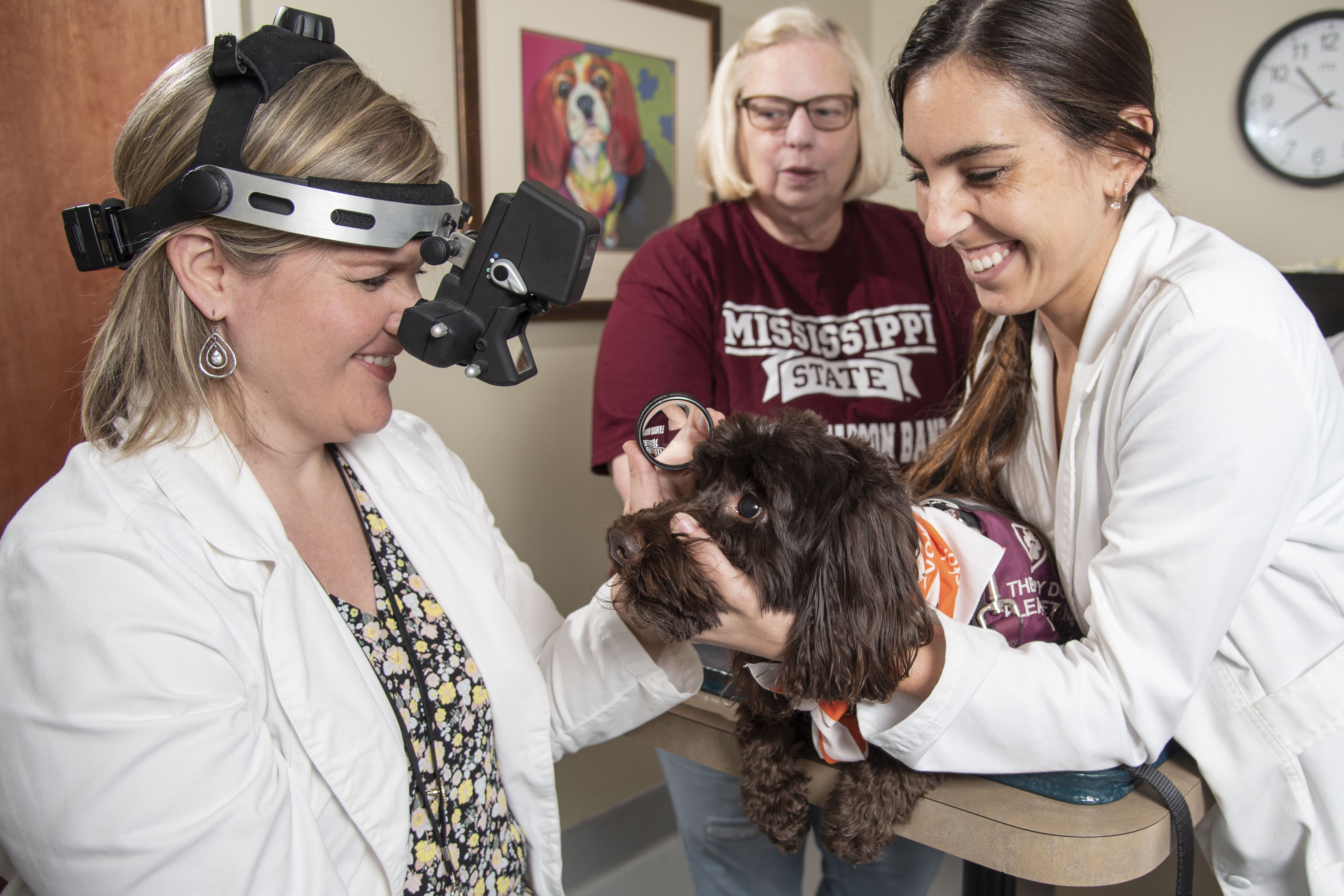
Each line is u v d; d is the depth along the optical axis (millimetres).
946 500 1409
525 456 2662
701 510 1135
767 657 1145
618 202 2734
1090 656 1095
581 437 2807
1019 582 1276
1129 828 1059
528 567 1502
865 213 2135
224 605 965
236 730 899
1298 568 1119
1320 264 2314
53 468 2008
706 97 2922
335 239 948
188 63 992
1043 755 1085
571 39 2535
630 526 1096
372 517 1227
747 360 1958
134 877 828
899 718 1147
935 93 1099
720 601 1077
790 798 1270
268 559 1006
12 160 1898
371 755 1021
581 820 2855
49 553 893
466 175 2355
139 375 1042
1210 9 2838
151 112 974
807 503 1090
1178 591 1003
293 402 1056
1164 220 1199
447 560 1245
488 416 2559
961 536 1293
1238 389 973
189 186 913
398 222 977
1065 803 1119
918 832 1174
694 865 1855
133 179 992
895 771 1176
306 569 1058
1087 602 1243
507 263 965
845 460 1149
